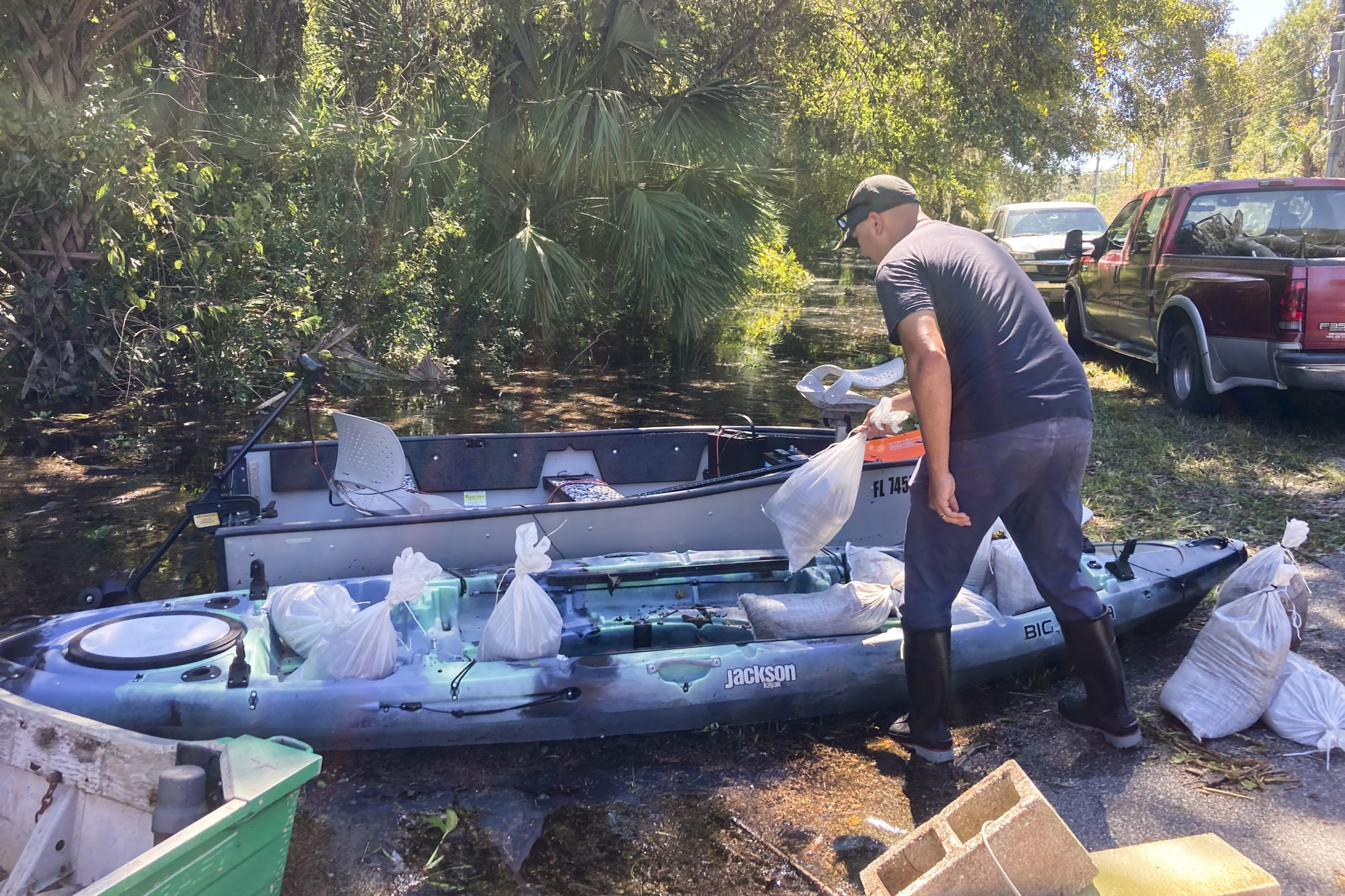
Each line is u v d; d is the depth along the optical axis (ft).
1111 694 10.52
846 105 59.06
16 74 27.81
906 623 10.44
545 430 26.08
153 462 23.22
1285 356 22.24
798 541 11.93
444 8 38.70
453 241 37.81
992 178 106.11
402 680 10.47
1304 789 9.84
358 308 35.35
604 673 10.77
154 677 10.25
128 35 32.91
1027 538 10.33
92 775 7.77
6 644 10.83
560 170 36.09
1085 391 9.77
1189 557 13.73
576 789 10.36
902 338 9.53
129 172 28.55
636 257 36.35
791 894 8.66
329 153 34.60
